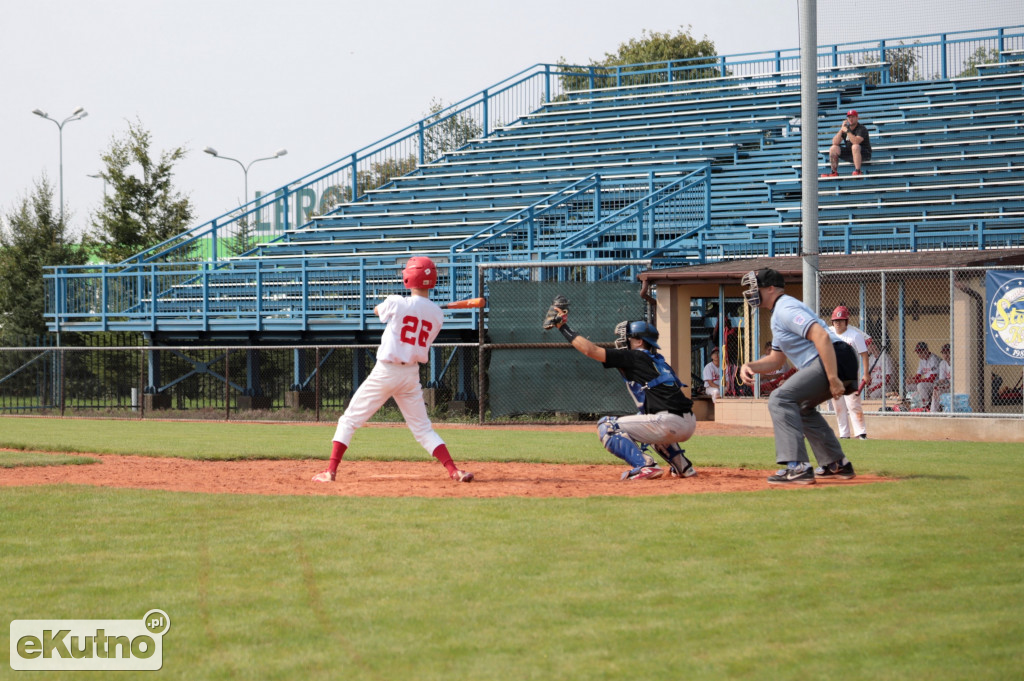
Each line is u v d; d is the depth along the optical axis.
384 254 43.75
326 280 40.12
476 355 34.81
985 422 24.12
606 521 11.67
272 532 11.25
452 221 46.97
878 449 20.06
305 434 26.47
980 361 27.92
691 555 9.91
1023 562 9.53
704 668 6.82
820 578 9.00
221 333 41.00
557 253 36.75
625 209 37.66
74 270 55.09
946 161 42.81
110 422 32.59
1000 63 51.06
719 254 38.59
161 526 11.68
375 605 8.31
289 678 6.71
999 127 44.66
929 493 13.43
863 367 23.55
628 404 29.09
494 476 16.55
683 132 52.59
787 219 40.84
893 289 29.95
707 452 19.81
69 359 39.72
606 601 8.36
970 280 27.98
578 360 29.38
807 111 25.20
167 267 46.62
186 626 7.81
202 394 40.56
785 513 12.02
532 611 8.11
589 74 59.44
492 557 9.91
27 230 56.03
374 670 6.84
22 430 28.16
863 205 40.69
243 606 8.31
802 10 25.23
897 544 10.28
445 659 7.04
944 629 7.58
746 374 15.06
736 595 8.51
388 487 15.10
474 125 61.62
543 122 59.31
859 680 6.59
